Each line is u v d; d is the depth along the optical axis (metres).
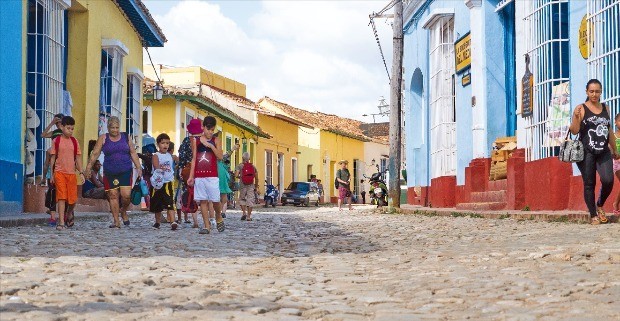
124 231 11.98
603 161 10.72
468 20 18.66
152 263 6.97
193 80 42.94
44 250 7.89
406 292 5.33
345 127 62.41
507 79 17.22
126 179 12.92
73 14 19.06
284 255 8.09
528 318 4.18
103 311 4.38
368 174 65.50
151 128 31.75
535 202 14.55
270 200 42.62
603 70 12.26
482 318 4.27
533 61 14.52
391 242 9.71
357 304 4.85
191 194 13.48
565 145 10.81
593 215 10.80
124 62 23.20
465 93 18.84
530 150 14.81
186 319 4.20
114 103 21.53
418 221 14.90
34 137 15.67
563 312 4.36
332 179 59.44
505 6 16.67
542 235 9.46
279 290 5.46
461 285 5.56
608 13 12.15
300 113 55.88
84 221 15.09
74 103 18.95
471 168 17.48
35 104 15.69
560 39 13.75
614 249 7.20
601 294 4.92
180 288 5.44
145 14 23.55
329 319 4.27
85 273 6.09
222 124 38.06
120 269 6.47
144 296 4.97
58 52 16.64
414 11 23.58
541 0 14.28
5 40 14.13
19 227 11.88
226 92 45.28
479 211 15.81
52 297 4.81
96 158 12.62
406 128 25.94
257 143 45.62
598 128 10.67
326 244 9.60
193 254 8.01
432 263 7.07
